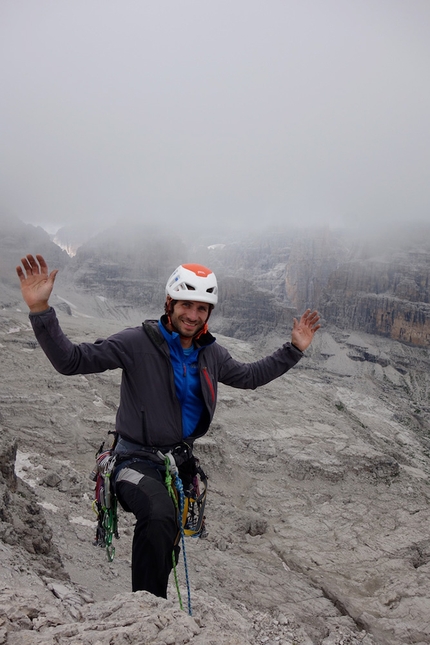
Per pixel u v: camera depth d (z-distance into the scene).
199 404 5.05
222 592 20.44
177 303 4.91
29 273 4.39
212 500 46.00
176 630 3.91
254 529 39.62
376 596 29.88
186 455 4.88
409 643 21.48
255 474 57.38
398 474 62.12
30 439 47.09
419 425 165.00
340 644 19.45
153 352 4.81
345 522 46.12
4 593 4.37
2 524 10.47
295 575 27.16
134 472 4.55
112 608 4.28
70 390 61.38
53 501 24.70
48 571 8.73
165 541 4.19
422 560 39.44
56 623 4.05
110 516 4.66
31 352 73.69
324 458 60.56
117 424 4.89
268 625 14.02
